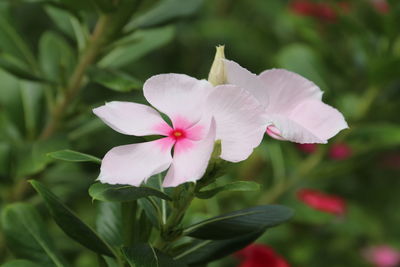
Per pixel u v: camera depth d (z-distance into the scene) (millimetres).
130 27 611
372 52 710
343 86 793
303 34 771
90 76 573
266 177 778
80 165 730
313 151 776
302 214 749
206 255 507
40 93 640
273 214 495
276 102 476
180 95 466
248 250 671
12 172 616
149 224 504
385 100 739
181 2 619
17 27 612
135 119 463
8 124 652
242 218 492
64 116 614
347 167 727
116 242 520
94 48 593
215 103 457
